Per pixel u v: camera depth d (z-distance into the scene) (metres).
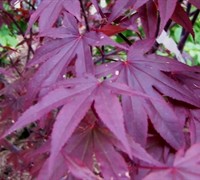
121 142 0.12
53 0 0.17
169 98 0.16
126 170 0.12
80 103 0.13
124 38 0.21
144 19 0.18
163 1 0.15
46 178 0.13
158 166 0.12
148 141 0.15
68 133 0.12
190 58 0.39
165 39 0.21
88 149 0.13
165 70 0.16
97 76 0.16
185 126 0.17
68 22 0.17
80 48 0.16
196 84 0.17
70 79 0.14
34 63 0.17
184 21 0.18
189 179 0.11
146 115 0.14
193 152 0.12
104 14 0.21
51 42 0.17
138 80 0.15
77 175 0.12
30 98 0.16
